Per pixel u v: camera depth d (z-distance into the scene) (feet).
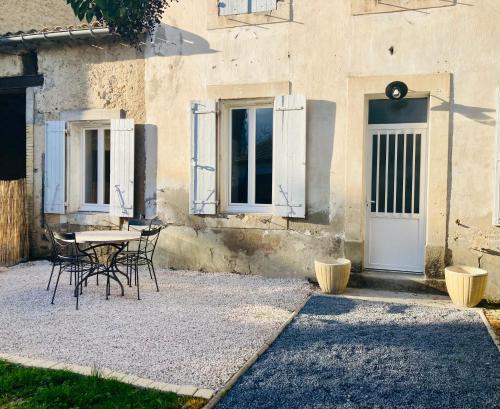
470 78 19.24
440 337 14.53
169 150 24.12
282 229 22.12
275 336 14.44
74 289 20.30
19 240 26.00
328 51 21.20
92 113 25.38
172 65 23.91
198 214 23.44
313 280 21.77
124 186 24.50
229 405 10.24
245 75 22.59
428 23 19.74
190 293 19.71
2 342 14.08
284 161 21.76
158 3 19.20
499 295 19.07
